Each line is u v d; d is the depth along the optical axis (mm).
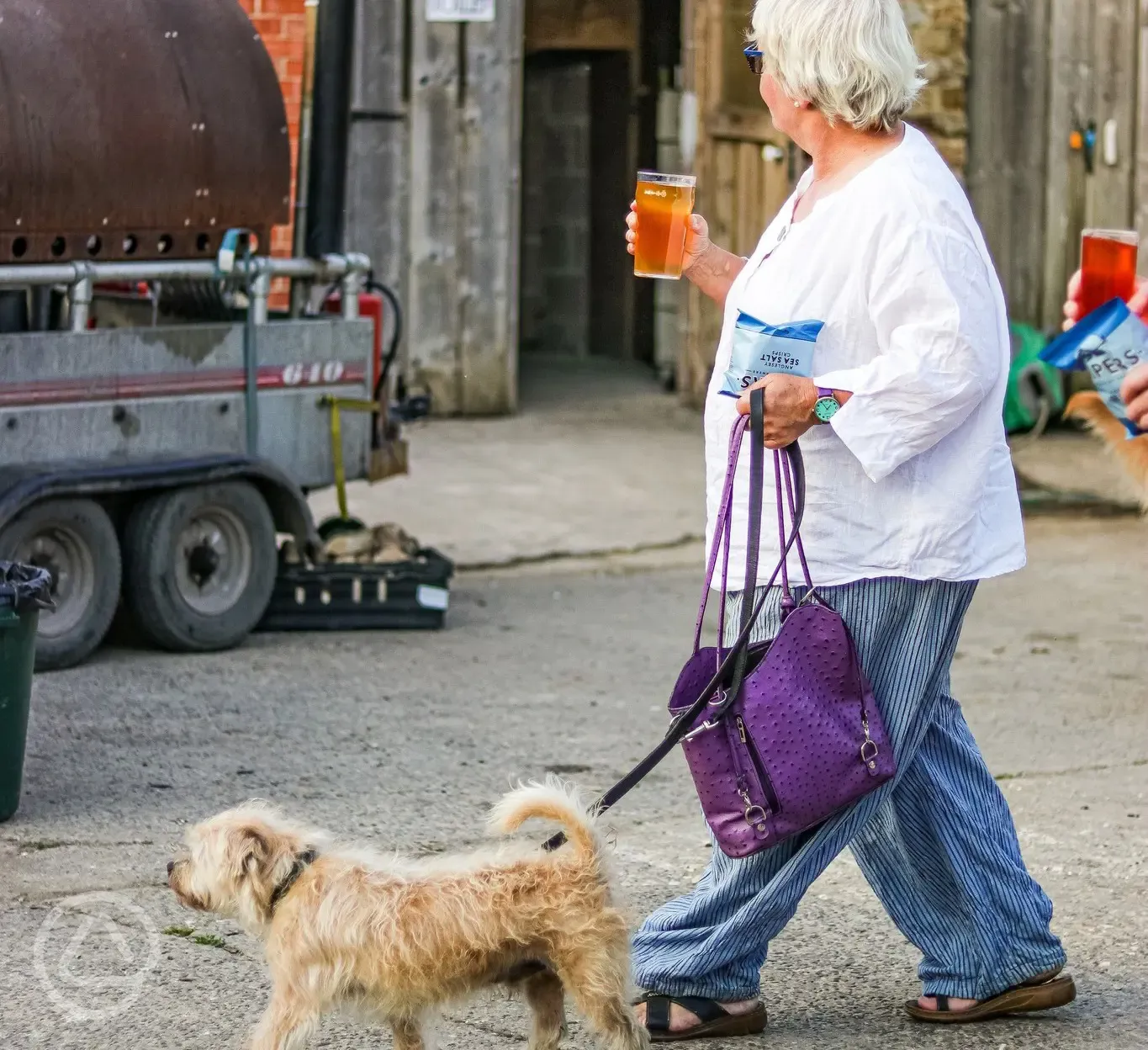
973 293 5430
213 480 11797
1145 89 22797
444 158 20766
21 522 10805
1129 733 10430
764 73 5770
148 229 11578
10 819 8320
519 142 21000
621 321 25719
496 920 5277
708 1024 6016
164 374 11719
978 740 10211
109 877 7590
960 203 5578
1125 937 7055
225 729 10070
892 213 5461
